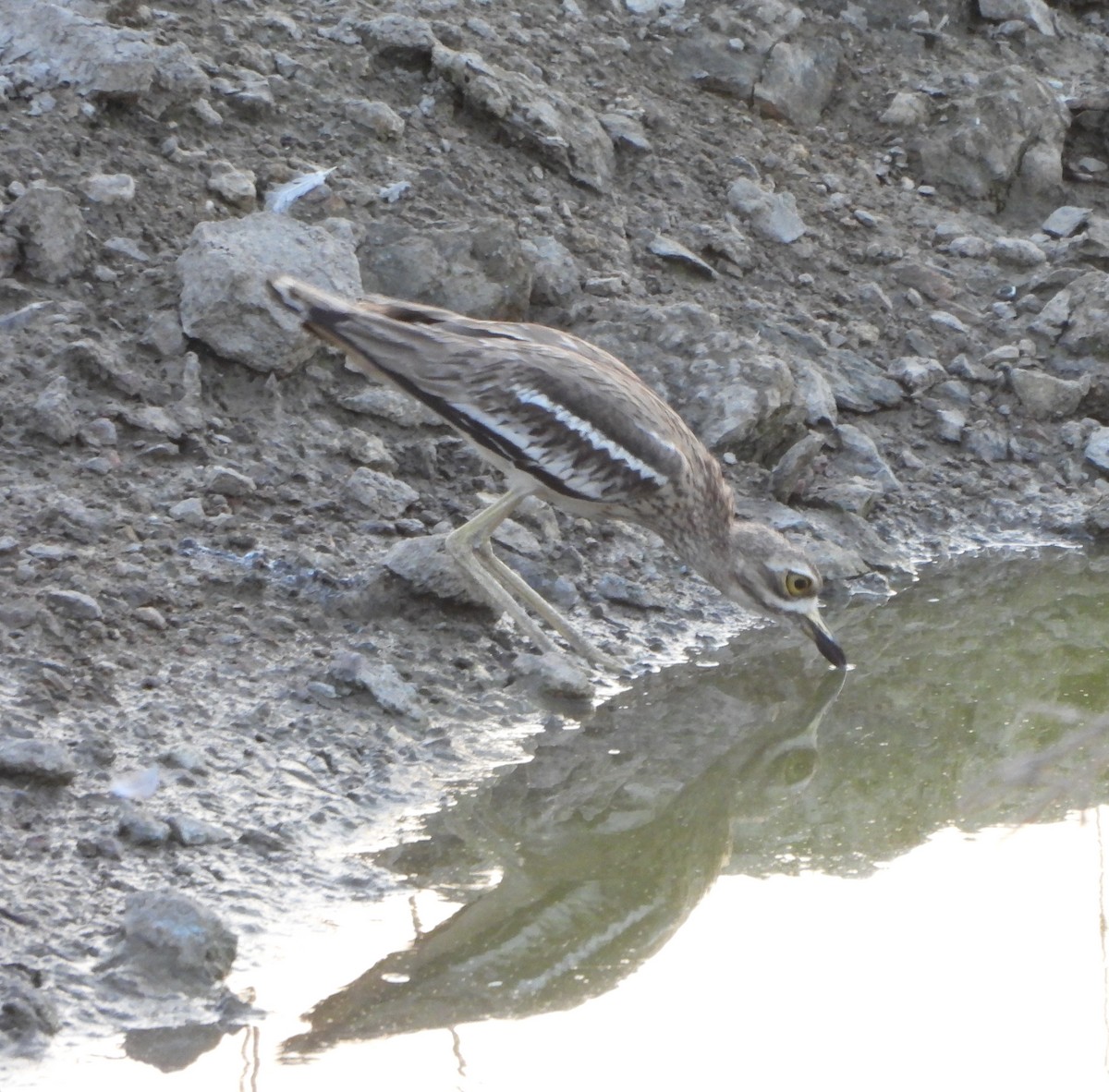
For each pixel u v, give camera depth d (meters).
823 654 11.14
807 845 9.35
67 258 12.37
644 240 14.84
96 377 11.76
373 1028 7.43
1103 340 14.90
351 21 15.45
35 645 9.52
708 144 16.11
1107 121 17.33
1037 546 13.38
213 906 8.00
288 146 14.15
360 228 13.34
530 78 15.68
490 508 10.77
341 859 8.59
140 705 9.32
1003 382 14.71
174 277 12.44
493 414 10.42
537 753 9.90
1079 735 10.44
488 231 13.34
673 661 11.23
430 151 14.62
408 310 10.85
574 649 10.97
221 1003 7.38
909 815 9.66
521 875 8.87
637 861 9.12
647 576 12.09
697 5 17.28
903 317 15.09
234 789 8.87
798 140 16.69
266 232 12.56
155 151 13.52
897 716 10.75
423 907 8.34
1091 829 9.41
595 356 11.04
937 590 12.64
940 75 17.62
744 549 11.09
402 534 11.45
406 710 9.83
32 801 8.31
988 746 10.35
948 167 16.72
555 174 15.05
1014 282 15.75
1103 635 12.03
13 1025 6.98
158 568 10.50
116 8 14.47
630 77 16.47
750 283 14.99
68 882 7.88
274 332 12.09
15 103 13.40
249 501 11.35
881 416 14.32
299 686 9.81
